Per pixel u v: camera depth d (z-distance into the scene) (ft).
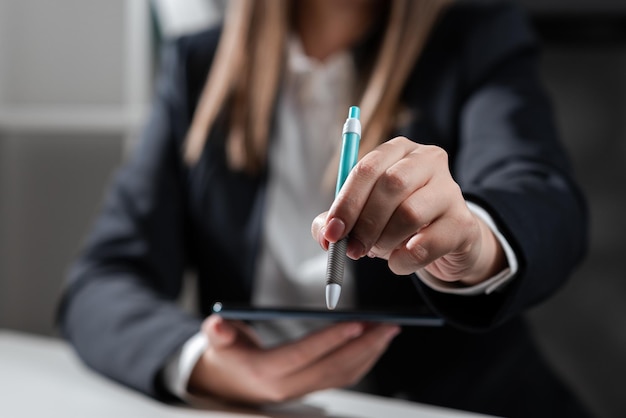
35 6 5.85
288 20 3.35
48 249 5.81
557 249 2.00
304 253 3.12
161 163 3.39
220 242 3.18
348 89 3.20
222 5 5.03
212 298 3.23
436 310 1.83
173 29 5.19
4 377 2.55
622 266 4.84
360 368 2.10
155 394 2.27
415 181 1.45
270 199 3.18
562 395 2.93
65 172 5.82
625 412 4.82
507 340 2.88
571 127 4.92
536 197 2.11
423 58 3.09
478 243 1.63
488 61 3.05
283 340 3.05
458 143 2.99
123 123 5.47
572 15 4.87
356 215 1.41
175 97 3.51
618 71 4.87
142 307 2.60
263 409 2.15
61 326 2.92
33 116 5.53
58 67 5.84
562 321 4.89
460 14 3.20
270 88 3.25
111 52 5.79
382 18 3.23
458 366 2.82
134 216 3.23
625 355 4.82
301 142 3.20
